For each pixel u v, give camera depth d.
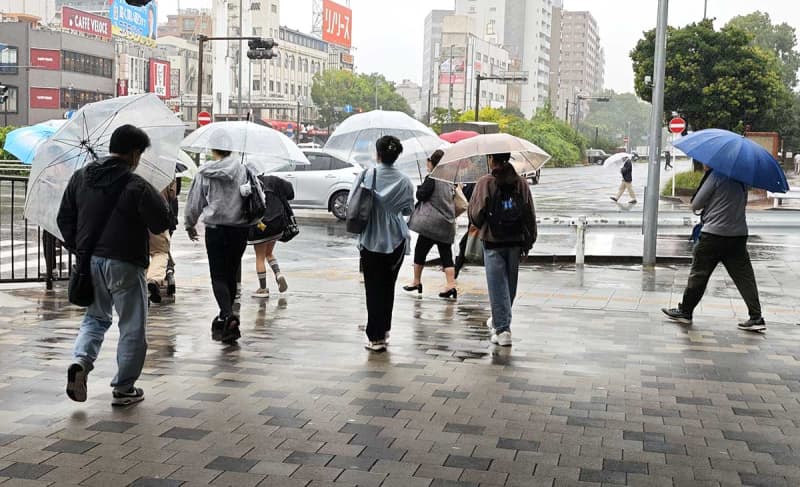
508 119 78.12
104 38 87.56
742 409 6.03
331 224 22.02
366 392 6.30
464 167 8.92
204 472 4.66
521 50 182.38
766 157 8.59
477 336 8.45
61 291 10.78
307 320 9.20
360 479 4.59
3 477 4.53
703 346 8.09
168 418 5.60
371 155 10.38
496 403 6.07
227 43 93.12
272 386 6.43
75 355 5.70
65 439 5.15
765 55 42.09
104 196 5.65
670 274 13.40
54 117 77.56
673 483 4.61
